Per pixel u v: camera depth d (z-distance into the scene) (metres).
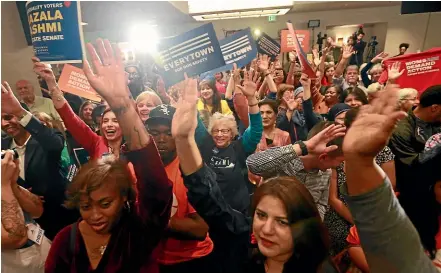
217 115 0.98
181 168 0.67
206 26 0.84
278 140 1.11
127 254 0.67
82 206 0.64
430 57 0.89
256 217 0.59
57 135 0.87
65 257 0.68
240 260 0.69
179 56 0.86
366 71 1.57
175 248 0.72
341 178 0.69
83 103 1.11
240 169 0.91
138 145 0.62
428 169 0.61
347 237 0.66
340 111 0.85
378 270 0.43
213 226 0.71
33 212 0.79
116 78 0.62
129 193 0.65
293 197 0.55
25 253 0.76
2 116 0.83
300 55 1.22
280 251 0.57
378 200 0.41
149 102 1.01
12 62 0.94
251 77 1.05
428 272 0.42
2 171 0.74
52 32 0.73
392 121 0.40
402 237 0.41
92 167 0.64
